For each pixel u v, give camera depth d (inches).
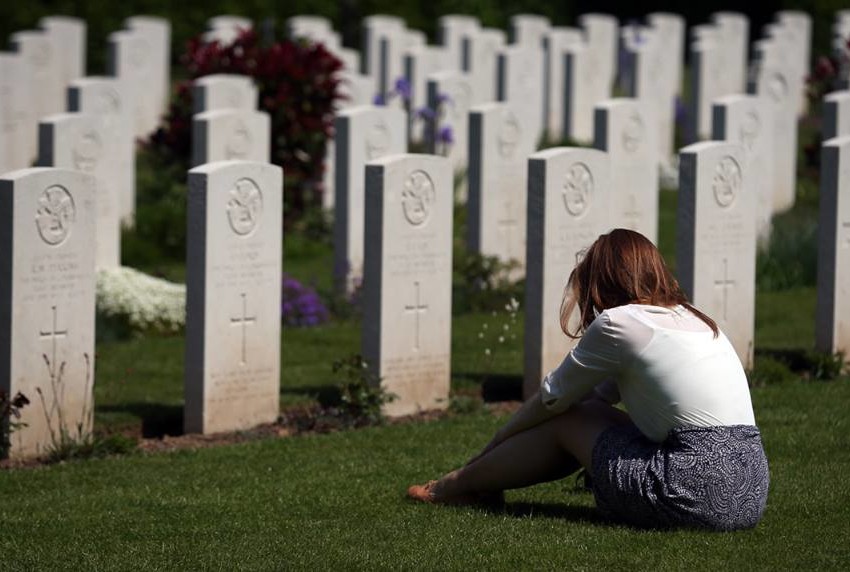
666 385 504.1
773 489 586.9
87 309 695.7
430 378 799.7
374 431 731.4
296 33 2139.5
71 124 1088.8
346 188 1123.9
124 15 2444.6
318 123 1331.2
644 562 483.8
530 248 817.5
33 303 673.0
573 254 826.8
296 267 1253.1
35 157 1770.4
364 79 1565.0
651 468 505.4
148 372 880.9
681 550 491.5
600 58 1919.3
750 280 860.6
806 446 667.4
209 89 1333.7
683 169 828.6
